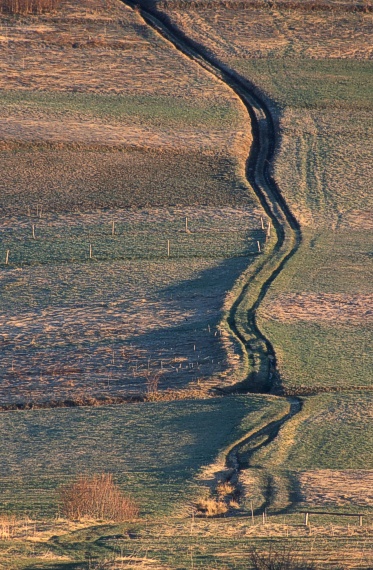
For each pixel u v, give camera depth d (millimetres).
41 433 125938
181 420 131000
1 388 148375
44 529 83375
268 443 118688
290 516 90625
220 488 101188
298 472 107688
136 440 122062
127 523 87000
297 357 155750
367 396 140125
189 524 86500
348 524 87688
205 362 155500
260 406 134500
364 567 74125
